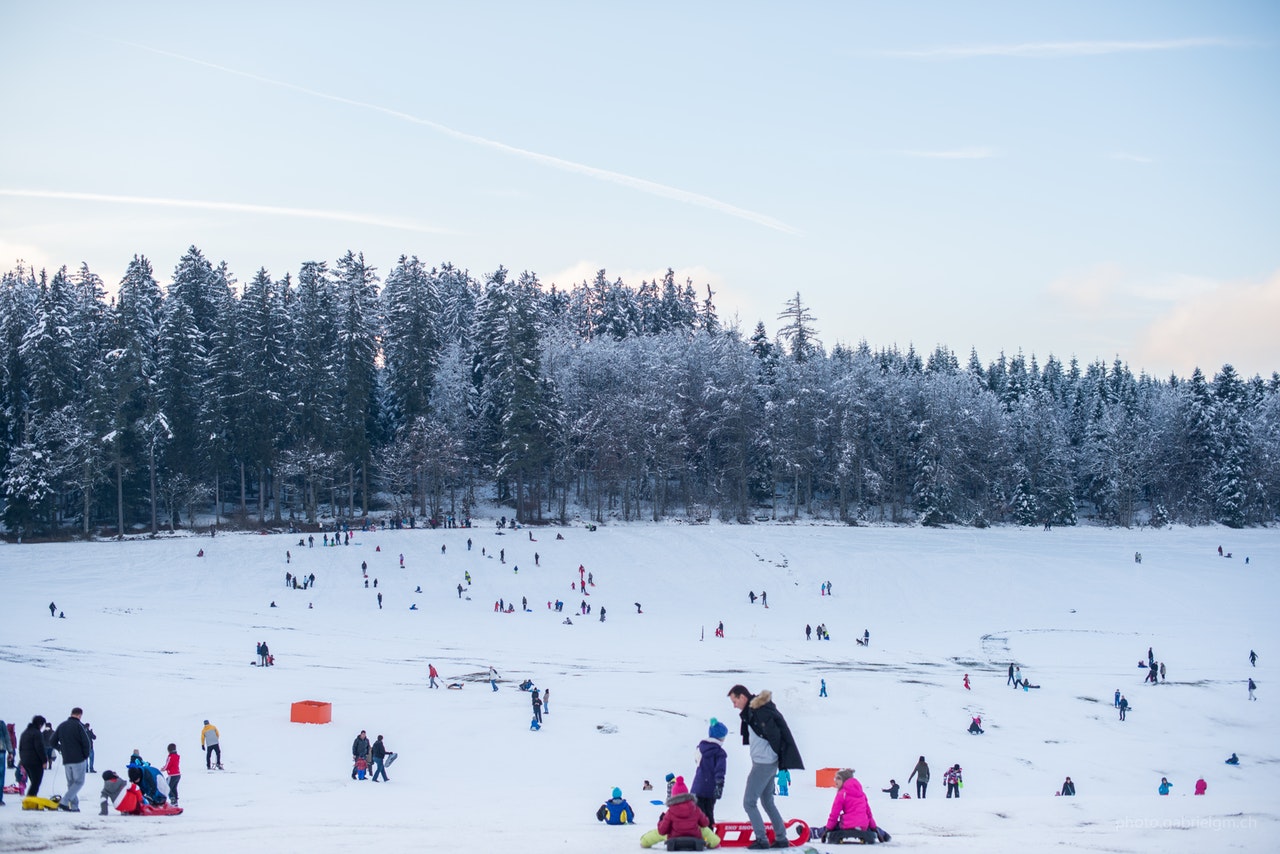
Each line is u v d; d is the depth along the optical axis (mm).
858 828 10984
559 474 108438
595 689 44906
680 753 33375
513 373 96062
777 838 10375
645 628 65688
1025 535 105438
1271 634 67500
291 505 99938
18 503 83750
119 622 57000
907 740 38344
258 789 24859
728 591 79500
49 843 10977
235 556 78688
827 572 85062
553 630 63219
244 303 94062
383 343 109438
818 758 35312
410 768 29703
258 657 48531
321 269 108000
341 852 10289
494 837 11375
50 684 38938
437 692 42812
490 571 79625
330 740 32688
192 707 36531
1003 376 160750
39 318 91375
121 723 33594
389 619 64750
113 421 86375
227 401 92688
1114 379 167000
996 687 49188
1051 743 38812
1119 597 80438
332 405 96938
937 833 11891
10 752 22969
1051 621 72500
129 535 87812
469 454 106250
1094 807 14430
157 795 16656
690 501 109375
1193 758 37250
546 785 27891
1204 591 82438
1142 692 48312
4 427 92000
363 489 97250
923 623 71312
